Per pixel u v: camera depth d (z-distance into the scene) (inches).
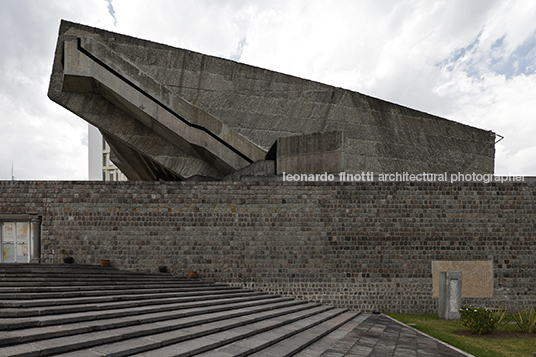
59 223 428.1
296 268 437.7
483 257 440.1
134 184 438.6
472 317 318.3
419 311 432.5
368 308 433.7
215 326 237.5
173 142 526.6
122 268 426.6
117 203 434.9
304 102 618.8
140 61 538.3
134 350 167.9
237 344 213.3
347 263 439.2
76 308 212.8
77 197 432.5
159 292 323.9
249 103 588.7
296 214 443.5
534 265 440.1
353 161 627.5
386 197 446.9
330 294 435.2
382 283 437.1
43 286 268.1
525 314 338.0
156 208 437.4
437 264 439.2
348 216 444.1
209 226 438.9
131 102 468.1
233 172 523.8
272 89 604.7
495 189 448.5
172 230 435.8
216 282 431.8
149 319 222.2
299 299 431.5
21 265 367.6
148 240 433.1
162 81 547.5
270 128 595.5
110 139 599.8
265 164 492.1
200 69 565.9
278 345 228.2
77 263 422.9
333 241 441.4
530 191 448.8
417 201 446.3
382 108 673.0
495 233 442.9
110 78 461.4
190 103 507.2
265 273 435.8
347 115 640.4
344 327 320.5
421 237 442.0
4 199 426.0
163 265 430.9
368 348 245.6
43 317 187.2
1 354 134.3
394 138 671.1
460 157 734.5
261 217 442.3
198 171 543.5
